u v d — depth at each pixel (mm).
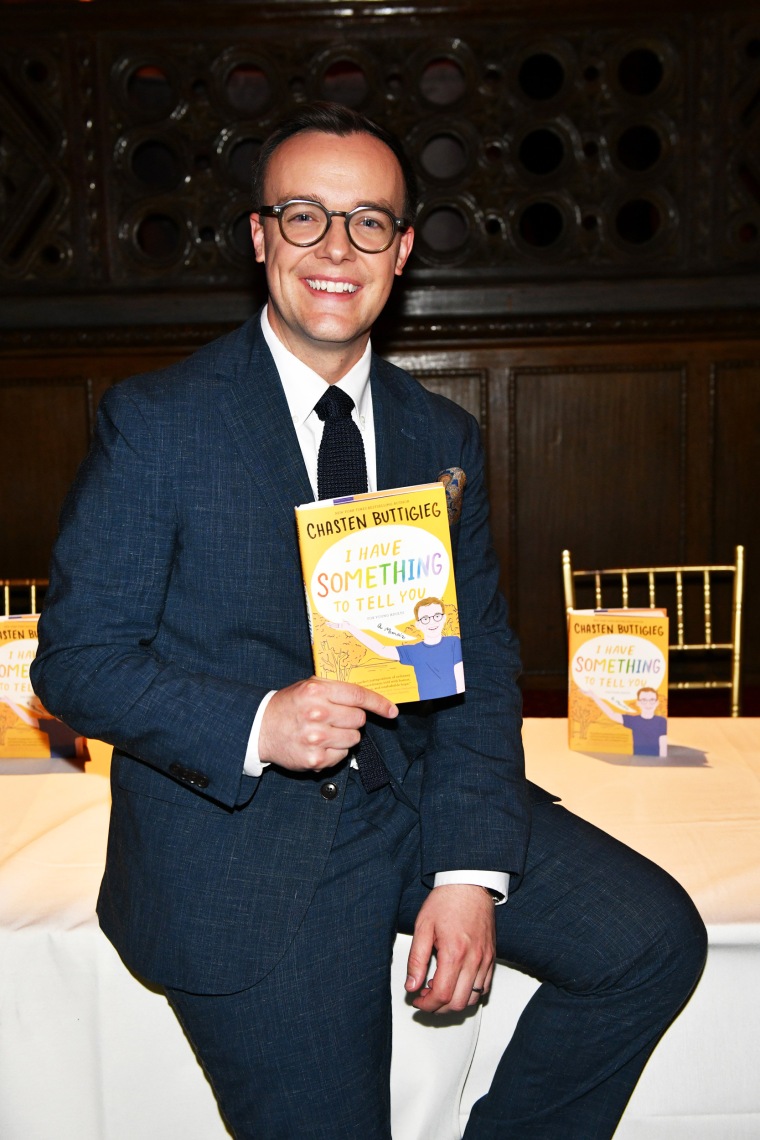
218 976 1047
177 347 3477
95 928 1128
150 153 3779
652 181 3416
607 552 3604
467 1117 1223
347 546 1064
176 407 1137
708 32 3309
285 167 1162
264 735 1050
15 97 3391
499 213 3443
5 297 3461
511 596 3635
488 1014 1210
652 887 1152
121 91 3354
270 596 1139
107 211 3434
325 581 1062
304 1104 1028
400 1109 1192
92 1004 1135
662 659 1587
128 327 3447
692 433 3527
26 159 3418
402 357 3537
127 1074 1147
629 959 1093
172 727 1063
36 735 1564
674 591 3607
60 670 1102
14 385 3510
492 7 3285
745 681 3623
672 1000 1106
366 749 1191
